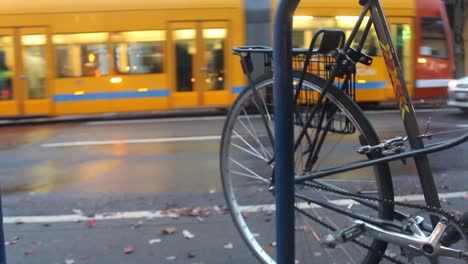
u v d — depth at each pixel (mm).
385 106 13672
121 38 14172
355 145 4219
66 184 6961
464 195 5441
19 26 13930
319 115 2920
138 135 11188
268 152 3232
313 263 3547
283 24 2354
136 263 3980
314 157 2979
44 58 14055
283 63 2375
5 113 14016
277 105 2412
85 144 10188
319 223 3152
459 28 21125
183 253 4152
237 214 3543
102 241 4484
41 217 5270
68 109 14188
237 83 14375
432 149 2727
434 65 14812
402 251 2963
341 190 2955
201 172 7461
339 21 14000
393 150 2824
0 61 13977
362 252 3416
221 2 14289
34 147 10023
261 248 3523
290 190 2463
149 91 14336
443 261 3342
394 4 14430
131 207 5617
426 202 2842
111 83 14234
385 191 2854
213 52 14391
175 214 5195
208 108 14844
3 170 7984
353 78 2918
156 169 7742
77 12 14039
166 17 14219
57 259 4090
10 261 4051
